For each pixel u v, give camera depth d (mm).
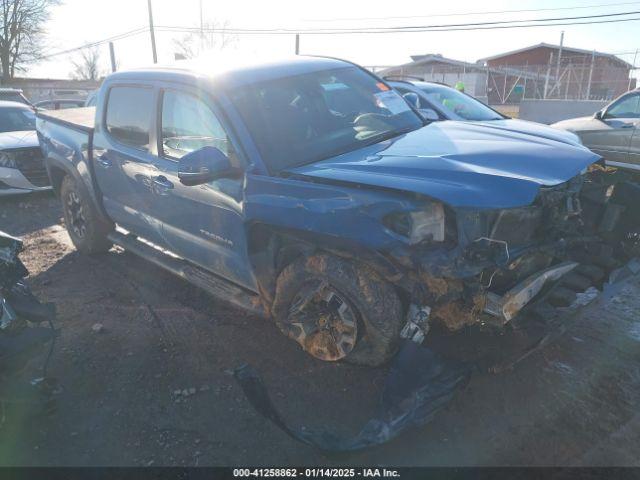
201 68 4105
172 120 4145
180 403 3361
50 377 3510
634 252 3803
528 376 3467
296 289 3438
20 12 47562
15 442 3074
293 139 3668
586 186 3756
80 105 13336
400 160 3221
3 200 8930
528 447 2867
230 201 3613
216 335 4152
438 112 7336
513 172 3025
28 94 37219
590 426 3008
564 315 3377
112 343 4098
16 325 2959
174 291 4988
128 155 4586
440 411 3109
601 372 3496
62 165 5734
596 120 9164
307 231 3137
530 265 3168
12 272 3094
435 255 2797
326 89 4195
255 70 4090
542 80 29297
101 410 3334
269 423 3154
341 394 3361
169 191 4148
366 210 2916
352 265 3121
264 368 3678
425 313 2877
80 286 5195
